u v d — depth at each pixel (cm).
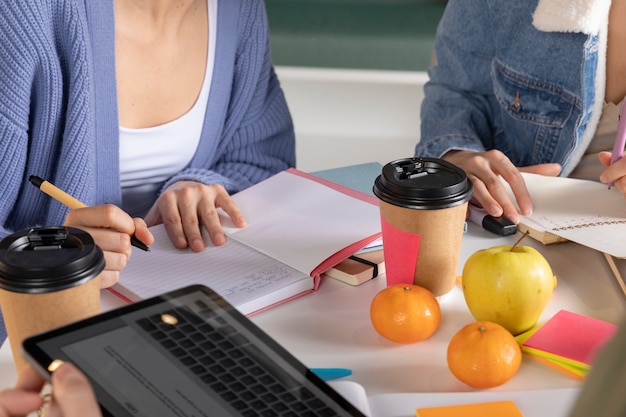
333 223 121
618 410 40
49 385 70
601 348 43
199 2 160
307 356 94
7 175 136
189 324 77
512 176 135
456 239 103
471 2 170
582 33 153
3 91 133
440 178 103
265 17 171
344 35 343
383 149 334
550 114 161
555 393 85
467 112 169
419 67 344
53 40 138
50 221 142
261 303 103
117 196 152
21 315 83
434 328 96
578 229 120
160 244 119
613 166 131
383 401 85
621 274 111
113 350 72
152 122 159
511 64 164
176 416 67
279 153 178
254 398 70
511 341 88
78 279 83
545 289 96
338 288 109
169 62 158
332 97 358
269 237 118
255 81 170
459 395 85
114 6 147
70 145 139
